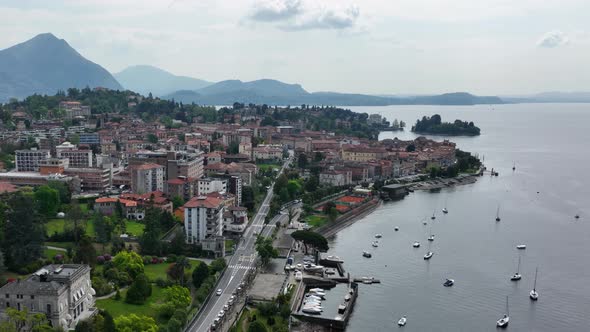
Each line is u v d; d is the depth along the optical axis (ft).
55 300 643.86
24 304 647.15
